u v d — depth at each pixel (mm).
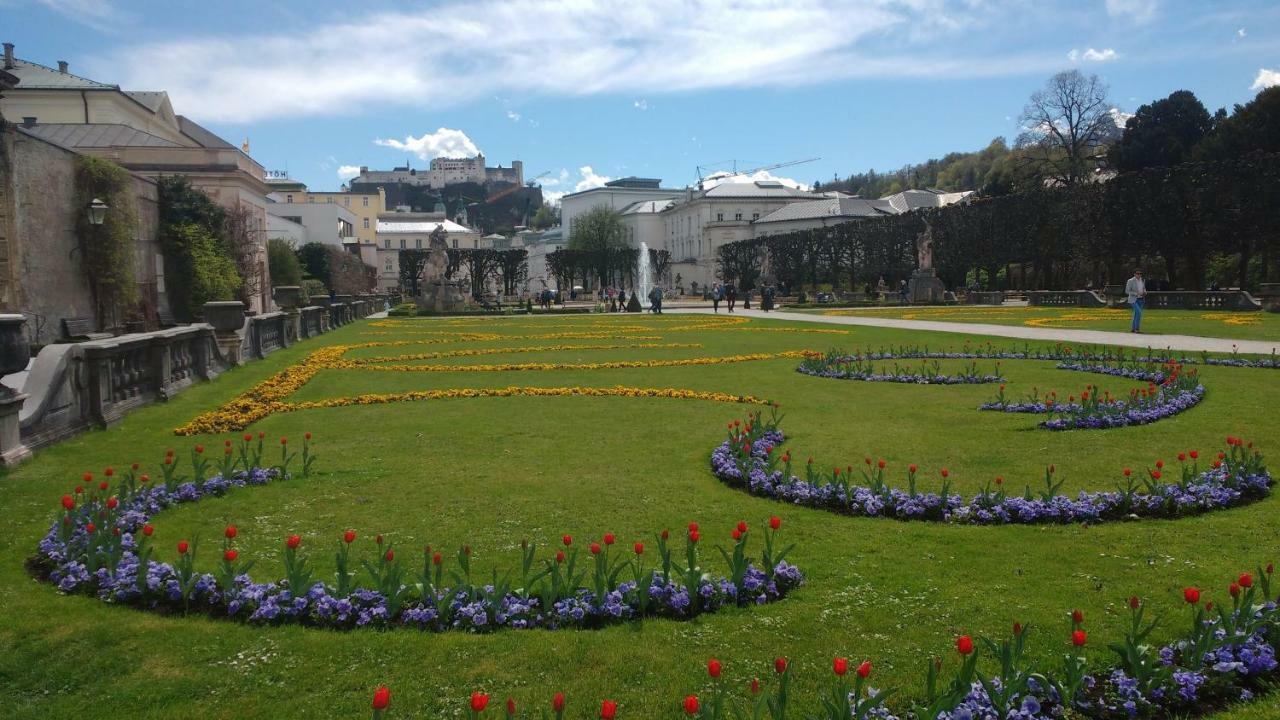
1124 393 13625
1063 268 54812
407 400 14078
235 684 4281
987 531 6512
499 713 3973
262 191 52781
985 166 142250
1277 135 54281
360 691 4211
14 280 23984
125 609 5203
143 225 34156
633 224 140375
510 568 5848
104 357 11328
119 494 6984
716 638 4723
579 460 9180
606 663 4445
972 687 3945
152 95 58125
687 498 7566
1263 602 4977
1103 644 4516
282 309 29844
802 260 78000
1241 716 3898
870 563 5828
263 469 8406
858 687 3600
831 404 13008
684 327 34719
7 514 7137
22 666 4434
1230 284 53094
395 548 6285
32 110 49062
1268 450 9039
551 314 52469
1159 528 6484
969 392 14078
